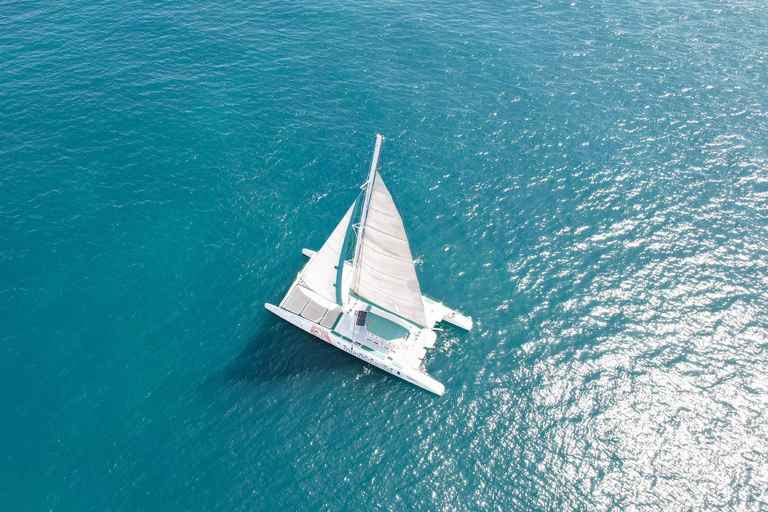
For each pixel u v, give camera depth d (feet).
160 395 157.17
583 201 213.25
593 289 186.09
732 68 272.72
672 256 194.39
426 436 152.35
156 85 249.34
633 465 145.79
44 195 203.62
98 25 278.67
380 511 138.92
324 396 160.25
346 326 171.73
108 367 161.79
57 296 176.35
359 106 249.55
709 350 168.86
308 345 172.86
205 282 184.75
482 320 179.11
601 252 196.44
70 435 147.13
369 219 137.39
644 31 297.94
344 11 304.09
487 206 211.41
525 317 179.63
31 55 257.14
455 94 257.34
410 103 252.01
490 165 226.38
